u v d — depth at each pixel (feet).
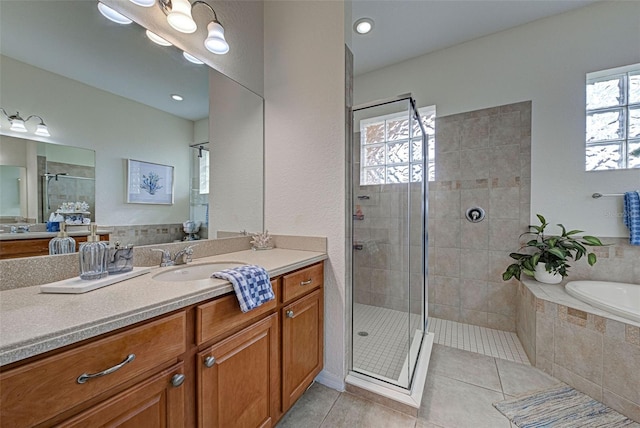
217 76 5.30
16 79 3.01
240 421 3.34
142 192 4.31
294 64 5.79
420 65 8.95
